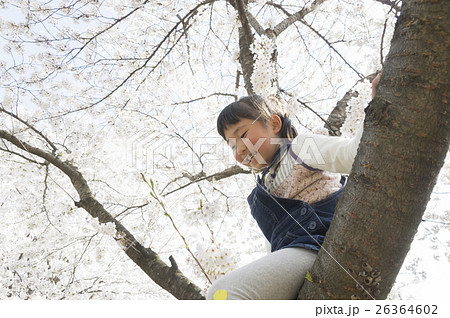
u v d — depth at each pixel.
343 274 0.93
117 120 3.47
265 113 1.48
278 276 1.07
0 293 4.49
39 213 3.94
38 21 3.35
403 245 0.90
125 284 5.37
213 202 1.31
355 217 0.91
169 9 3.53
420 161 0.86
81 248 4.51
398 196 0.87
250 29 2.63
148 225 2.95
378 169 0.88
